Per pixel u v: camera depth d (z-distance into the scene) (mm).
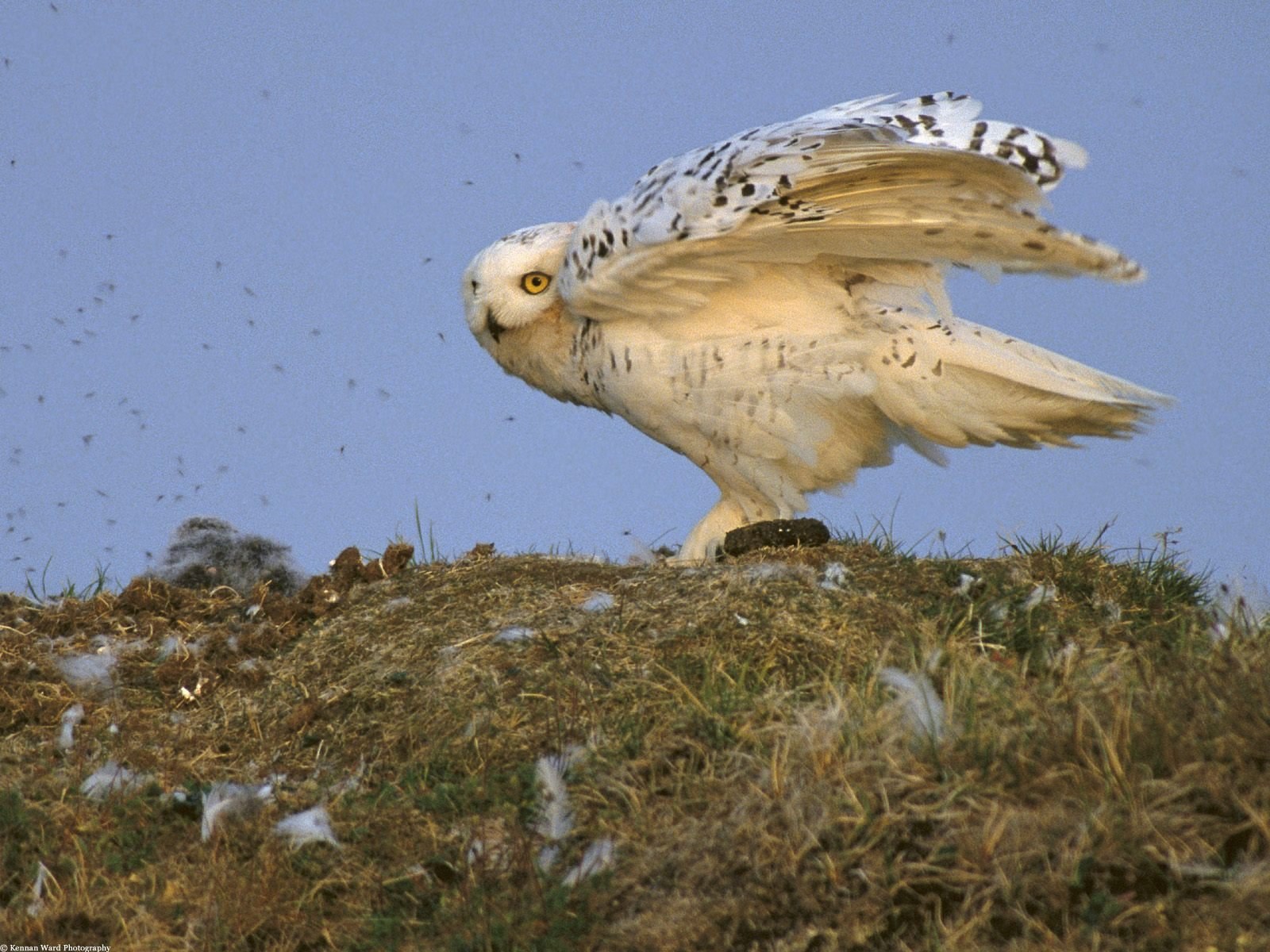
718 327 12453
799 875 7680
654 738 9500
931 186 11336
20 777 10422
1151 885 7098
